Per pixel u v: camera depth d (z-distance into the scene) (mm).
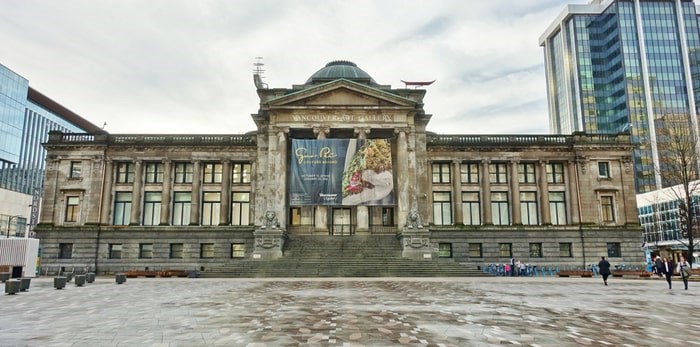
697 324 14461
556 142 57188
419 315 16094
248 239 52406
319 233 49469
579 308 18281
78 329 13266
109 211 54281
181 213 55188
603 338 12094
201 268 51844
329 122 51406
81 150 54688
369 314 16328
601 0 154000
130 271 49469
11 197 89875
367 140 49562
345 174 48844
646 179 124000
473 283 32719
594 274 50438
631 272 45344
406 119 51938
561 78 155875
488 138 57875
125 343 11344
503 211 56906
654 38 136500
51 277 44688
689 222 48250
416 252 45656
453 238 54000
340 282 33375
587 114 141625
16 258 42750
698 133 72812
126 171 55781
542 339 11930
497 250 53938
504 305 19094
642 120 131125
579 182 55812
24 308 18250
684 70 133750
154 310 17469
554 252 54000
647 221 98125
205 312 16844
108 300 21266
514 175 56562
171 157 55219
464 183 57188
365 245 47031
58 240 52469
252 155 55469
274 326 13797
